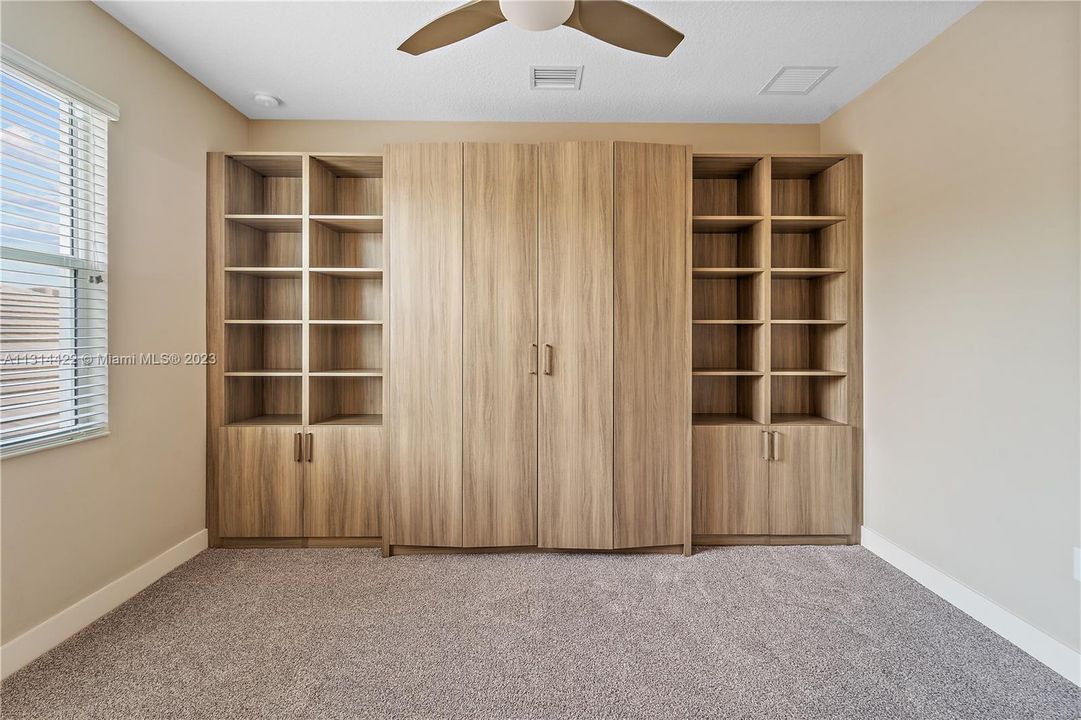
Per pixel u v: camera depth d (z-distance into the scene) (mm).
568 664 1810
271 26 2215
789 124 3254
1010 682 1723
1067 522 1772
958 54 2193
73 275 2020
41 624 1855
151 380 2396
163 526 2496
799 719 1547
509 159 2717
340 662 1818
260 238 3182
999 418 2020
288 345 3229
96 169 2086
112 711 1569
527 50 2398
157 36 2287
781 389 3273
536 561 2688
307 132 3203
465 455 2738
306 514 2838
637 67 2559
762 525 2877
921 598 2287
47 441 1884
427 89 2789
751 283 3053
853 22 2195
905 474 2549
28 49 1790
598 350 2719
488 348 2727
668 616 2135
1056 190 1794
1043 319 1846
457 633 2006
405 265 2730
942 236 2297
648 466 2752
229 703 1605
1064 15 1762
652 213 2738
